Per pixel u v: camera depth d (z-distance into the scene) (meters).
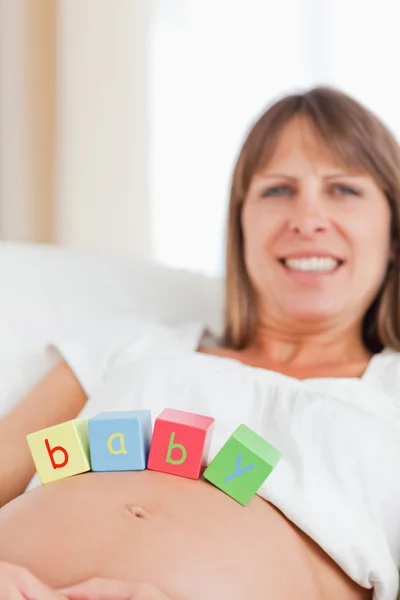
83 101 1.79
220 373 0.83
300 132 0.95
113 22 1.77
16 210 1.85
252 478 0.65
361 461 0.72
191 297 1.20
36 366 1.00
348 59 1.67
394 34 1.64
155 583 0.55
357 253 0.93
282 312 0.98
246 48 1.75
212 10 1.77
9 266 1.13
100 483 0.65
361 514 0.69
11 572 0.49
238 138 1.76
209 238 1.79
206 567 0.58
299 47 1.72
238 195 1.04
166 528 0.60
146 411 0.71
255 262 0.98
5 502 0.78
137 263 1.23
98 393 0.84
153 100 1.80
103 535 0.59
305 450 0.73
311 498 0.68
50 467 0.68
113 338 0.96
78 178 1.80
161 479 0.66
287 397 0.79
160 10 1.80
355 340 1.00
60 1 1.80
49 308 1.11
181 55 1.79
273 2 1.74
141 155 1.79
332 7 1.69
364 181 0.93
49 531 0.60
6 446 0.81
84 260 1.20
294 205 0.94
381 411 0.80
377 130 0.96
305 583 0.63
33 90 1.85
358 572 0.66
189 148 1.79
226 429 0.77
